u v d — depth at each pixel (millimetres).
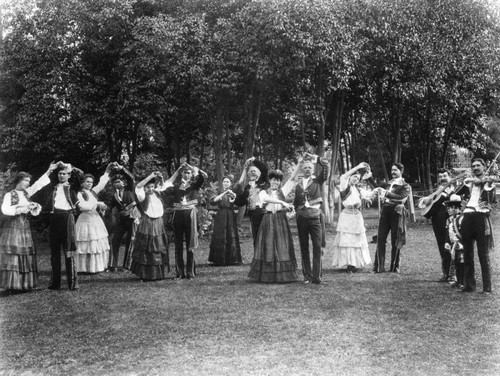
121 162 22219
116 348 5250
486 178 7523
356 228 9852
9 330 5930
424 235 15805
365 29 17406
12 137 18453
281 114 22984
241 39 15945
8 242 8031
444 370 4492
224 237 11055
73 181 9992
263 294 7582
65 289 8312
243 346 5207
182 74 16438
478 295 7320
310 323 5973
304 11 15133
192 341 5402
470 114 24969
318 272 8406
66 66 18391
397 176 9758
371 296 7332
